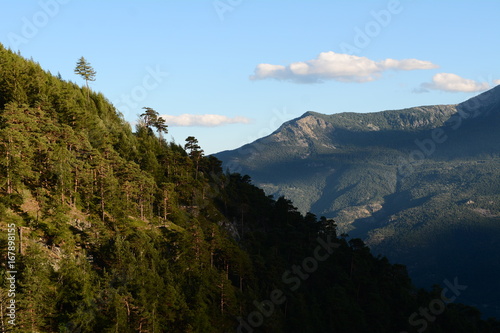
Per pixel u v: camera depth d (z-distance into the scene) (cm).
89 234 10575
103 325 8838
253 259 15112
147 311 9406
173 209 13962
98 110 17700
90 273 9438
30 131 11381
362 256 18625
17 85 14000
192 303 10944
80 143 12431
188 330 10200
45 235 9725
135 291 9725
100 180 11994
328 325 14462
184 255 12144
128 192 12756
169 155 17125
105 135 14838
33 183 11019
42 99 13462
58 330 8288
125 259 10212
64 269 8862
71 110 13912
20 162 10262
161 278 10550
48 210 10212
